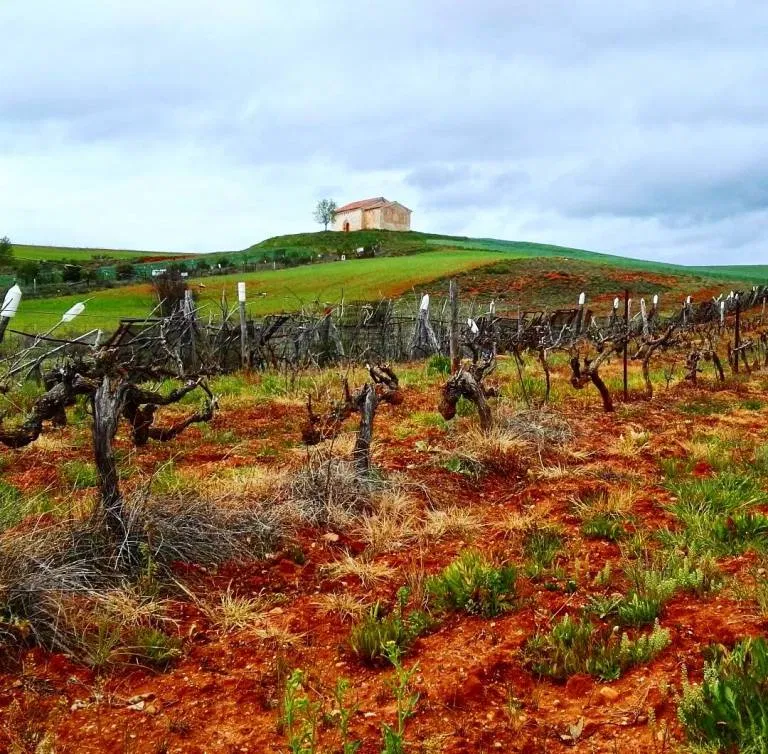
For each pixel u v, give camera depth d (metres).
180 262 72.19
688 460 7.75
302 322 17.77
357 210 108.56
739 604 4.19
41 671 3.67
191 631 4.17
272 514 5.71
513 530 5.79
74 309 5.16
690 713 3.06
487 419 8.37
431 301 41.69
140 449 8.45
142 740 3.15
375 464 7.29
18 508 5.63
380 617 4.34
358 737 3.13
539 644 3.87
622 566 4.92
